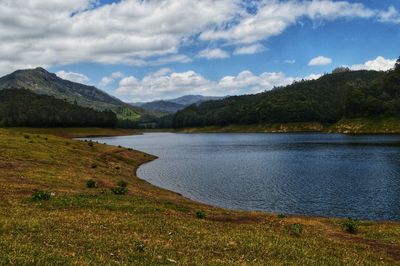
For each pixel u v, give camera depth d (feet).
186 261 55.83
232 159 373.61
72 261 47.67
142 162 351.05
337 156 370.73
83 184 147.54
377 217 148.97
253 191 204.54
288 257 66.13
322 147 490.08
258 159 366.63
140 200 118.32
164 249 61.72
